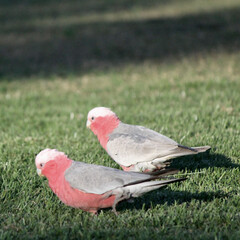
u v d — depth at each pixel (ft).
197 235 20.36
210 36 93.35
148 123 42.34
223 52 83.10
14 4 142.10
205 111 45.60
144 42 94.17
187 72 72.54
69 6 134.82
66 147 35.37
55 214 23.73
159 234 20.84
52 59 89.04
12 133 43.29
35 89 70.28
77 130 42.50
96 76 75.92
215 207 23.30
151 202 24.02
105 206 22.48
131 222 22.12
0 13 130.93
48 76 78.18
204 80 65.62
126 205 24.68
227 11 110.52
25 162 31.96
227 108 46.83
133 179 21.21
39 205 25.09
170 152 25.44
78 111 53.47
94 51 91.66
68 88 69.82
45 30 109.50
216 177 27.55
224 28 97.04
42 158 23.07
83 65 83.56
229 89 57.82
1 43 102.12
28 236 20.99
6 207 24.64
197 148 25.63
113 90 65.77
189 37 94.27
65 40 100.78
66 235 20.85
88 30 106.32
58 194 23.15
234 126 39.14
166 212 23.49
